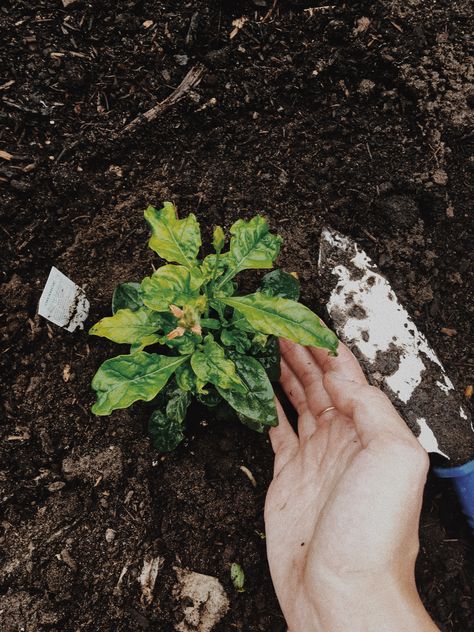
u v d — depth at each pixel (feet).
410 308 1.12
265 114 1.13
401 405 1.04
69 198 1.05
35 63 1.07
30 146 1.05
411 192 1.14
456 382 1.12
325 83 1.16
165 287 0.65
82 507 0.96
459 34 1.17
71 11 1.10
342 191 1.13
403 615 0.72
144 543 0.97
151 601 0.94
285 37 1.15
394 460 0.73
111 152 1.08
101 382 0.70
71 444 0.98
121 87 1.10
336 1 1.17
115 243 1.05
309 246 1.09
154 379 0.73
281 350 0.99
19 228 1.02
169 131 1.10
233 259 0.78
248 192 1.10
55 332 1.00
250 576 0.98
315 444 0.91
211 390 0.89
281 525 0.89
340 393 0.85
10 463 0.95
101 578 0.93
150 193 1.08
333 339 0.68
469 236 1.16
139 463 0.99
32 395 0.98
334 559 0.74
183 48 1.11
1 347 0.98
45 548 0.93
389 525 0.73
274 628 0.96
